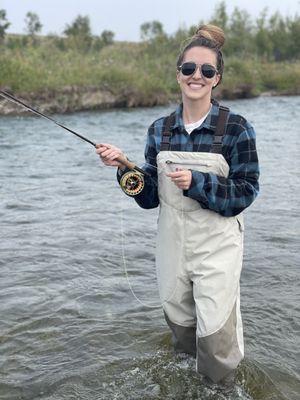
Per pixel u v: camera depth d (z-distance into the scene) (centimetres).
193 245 318
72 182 916
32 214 717
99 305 451
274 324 423
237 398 331
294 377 356
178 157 316
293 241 609
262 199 795
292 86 3850
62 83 2444
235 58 3969
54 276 507
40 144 1334
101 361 370
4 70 2322
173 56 3397
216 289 315
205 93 311
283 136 1504
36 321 423
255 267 532
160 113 2300
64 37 4634
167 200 322
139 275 515
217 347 316
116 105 2592
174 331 349
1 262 539
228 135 310
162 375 352
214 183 302
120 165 321
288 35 5381
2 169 1018
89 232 640
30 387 342
